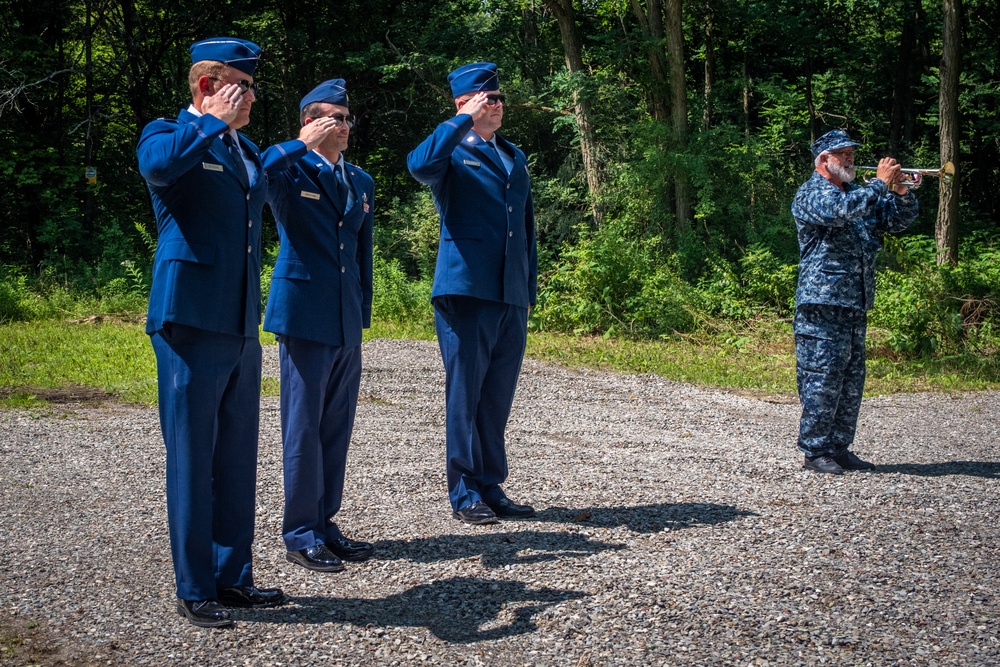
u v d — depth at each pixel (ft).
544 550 14.11
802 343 18.79
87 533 15.23
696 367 37.22
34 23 74.54
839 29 86.38
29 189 72.59
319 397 13.78
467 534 14.98
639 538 14.56
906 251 47.47
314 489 13.80
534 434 23.76
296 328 13.50
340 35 80.89
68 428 23.89
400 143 88.33
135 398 28.48
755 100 91.35
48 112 77.30
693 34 84.74
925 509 15.85
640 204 64.95
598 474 18.81
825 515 15.55
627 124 66.85
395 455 20.84
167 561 13.96
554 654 10.77
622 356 39.47
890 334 40.83
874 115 92.89
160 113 82.38
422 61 74.84
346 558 13.99
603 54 66.23
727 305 50.06
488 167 15.87
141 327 47.67
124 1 76.59
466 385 15.71
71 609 12.16
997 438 23.07
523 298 16.05
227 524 12.23
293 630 11.52
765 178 66.95
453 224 15.80
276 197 13.78
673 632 11.18
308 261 13.79
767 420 26.45
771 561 13.41
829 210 17.94
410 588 12.79
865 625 11.28
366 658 10.78
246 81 11.82
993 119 82.94
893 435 23.43
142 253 74.02
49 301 54.75
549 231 71.82
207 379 11.68
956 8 54.44
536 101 74.23
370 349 38.37
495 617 11.77
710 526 15.07
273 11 82.43
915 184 18.65
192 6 78.59
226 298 11.72
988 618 11.45
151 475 19.06
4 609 12.18
